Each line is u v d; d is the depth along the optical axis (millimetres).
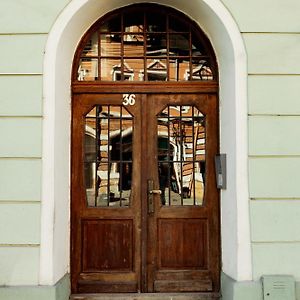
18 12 3791
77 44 4137
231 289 3668
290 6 3818
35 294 3576
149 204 4082
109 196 4098
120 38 4207
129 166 4117
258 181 3715
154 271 4051
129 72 4180
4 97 3740
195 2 3891
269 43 3793
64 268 3900
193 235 4094
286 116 3756
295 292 3648
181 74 4195
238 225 3688
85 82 4121
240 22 3805
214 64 4160
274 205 3703
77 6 3797
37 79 3748
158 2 4121
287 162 3730
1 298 3586
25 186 3682
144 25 4207
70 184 4070
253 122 3746
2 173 3693
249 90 3764
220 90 4070
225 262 3912
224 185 3926
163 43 4223
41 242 3645
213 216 4094
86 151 4109
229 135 3865
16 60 3758
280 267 3670
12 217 3664
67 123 4027
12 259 3643
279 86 3771
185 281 4043
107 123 4133
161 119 4148
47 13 3791
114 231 4078
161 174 4121
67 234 3982
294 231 3693
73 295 3967
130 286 4027
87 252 4062
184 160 4133
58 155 3793
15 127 3719
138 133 4125
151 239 4074
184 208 4098
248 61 3779
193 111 4156
